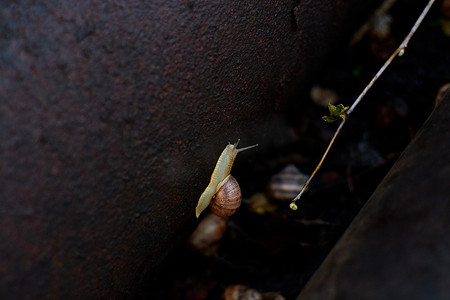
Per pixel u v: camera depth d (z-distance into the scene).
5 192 0.26
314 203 0.38
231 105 0.32
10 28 0.26
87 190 0.27
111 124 0.28
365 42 0.42
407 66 0.41
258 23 0.32
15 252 0.26
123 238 0.29
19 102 0.26
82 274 0.28
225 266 0.38
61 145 0.27
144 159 0.29
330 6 0.36
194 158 0.31
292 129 0.40
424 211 0.25
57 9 0.27
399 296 0.23
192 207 0.32
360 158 0.39
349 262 0.25
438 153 0.26
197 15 0.29
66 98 0.27
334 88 0.41
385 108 0.40
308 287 0.26
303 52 0.36
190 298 0.37
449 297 0.22
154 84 0.29
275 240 0.38
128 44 0.28
